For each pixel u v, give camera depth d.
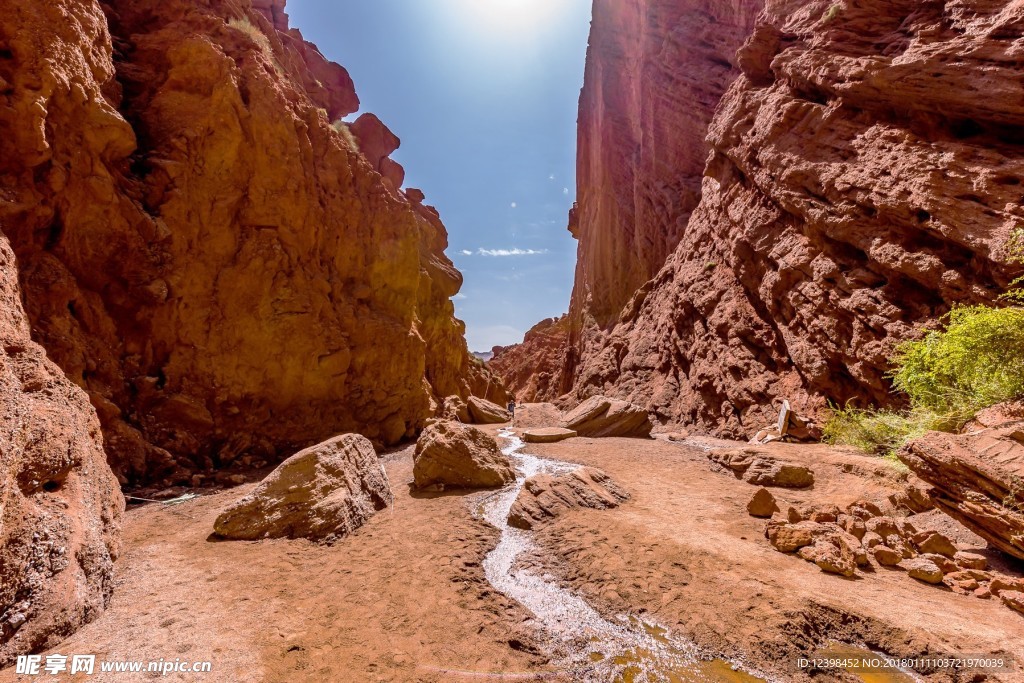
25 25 7.30
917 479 6.28
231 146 10.45
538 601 4.21
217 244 10.09
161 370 9.05
